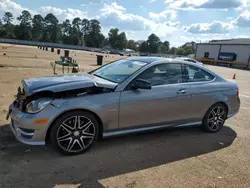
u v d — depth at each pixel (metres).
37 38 103.62
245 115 6.55
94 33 114.19
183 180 3.10
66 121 3.38
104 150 3.79
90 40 113.44
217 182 3.10
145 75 4.02
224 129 5.23
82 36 114.44
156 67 4.18
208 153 3.95
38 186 2.76
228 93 4.91
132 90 3.82
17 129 3.35
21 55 23.28
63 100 3.34
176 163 3.54
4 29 95.06
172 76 4.33
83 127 3.53
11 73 10.78
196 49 63.09
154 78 4.11
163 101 4.09
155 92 4.01
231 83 5.09
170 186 2.95
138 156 3.67
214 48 57.41
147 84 3.78
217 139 4.60
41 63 16.56
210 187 2.98
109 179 3.01
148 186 2.91
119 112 3.71
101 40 115.88
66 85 3.44
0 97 6.40
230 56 51.69
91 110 3.49
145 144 4.13
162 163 3.51
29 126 3.21
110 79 4.04
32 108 3.26
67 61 12.04
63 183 2.86
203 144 4.31
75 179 2.95
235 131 5.14
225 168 3.48
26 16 100.75
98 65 19.97
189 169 3.39
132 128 3.94
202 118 4.73
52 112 3.26
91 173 3.11
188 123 4.57
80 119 3.49
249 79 19.53
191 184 3.02
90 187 2.82
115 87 3.73
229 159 3.77
